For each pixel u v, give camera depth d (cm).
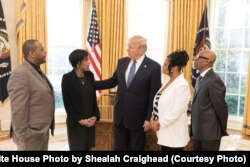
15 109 200
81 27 522
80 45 528
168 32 550
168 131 224
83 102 251
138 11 549
